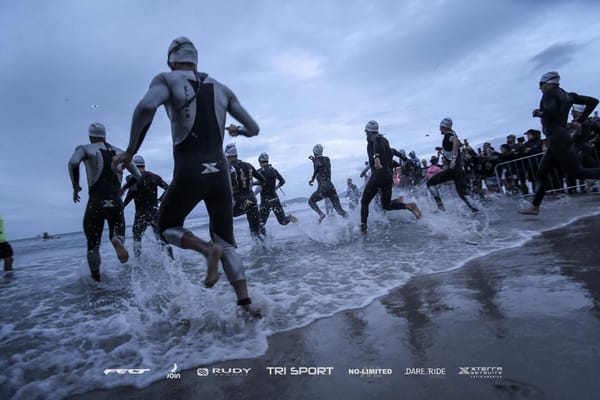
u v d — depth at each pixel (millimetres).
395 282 2732
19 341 2299
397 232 5312
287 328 2025
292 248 5172
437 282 2561
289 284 3047
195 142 2193
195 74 2314
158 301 2979
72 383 1633
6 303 3535
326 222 8344
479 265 2871
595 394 1097
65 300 3477
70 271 5707
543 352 1377
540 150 8695
